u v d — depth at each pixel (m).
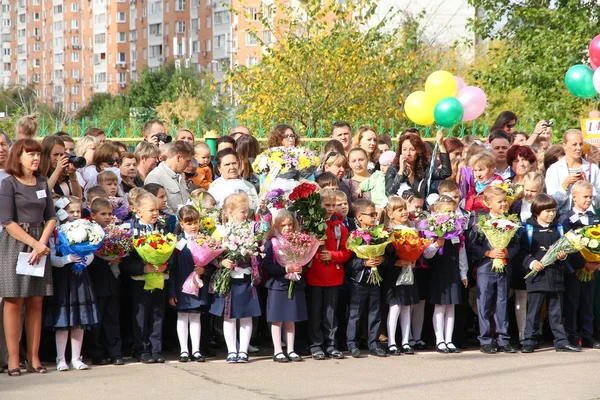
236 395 7.43
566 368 8.66
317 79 20.14
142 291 8.90
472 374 8.34
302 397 7.37
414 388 7.72
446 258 9.55
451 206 9.53
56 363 8.84
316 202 8.91
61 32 99.75
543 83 20.58
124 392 7.54
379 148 11.78
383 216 9.80
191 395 7.43
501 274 9.65
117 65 89.19
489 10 23.00
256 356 9.38
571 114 19.97
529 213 10.07
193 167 10.55
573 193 10.04
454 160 10.99
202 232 9.02
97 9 92.81
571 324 9.93
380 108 20.86
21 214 8.22
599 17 21.09
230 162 9.73
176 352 9.63
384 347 9.76
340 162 10.20
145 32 83.56
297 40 21.00
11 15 111.88
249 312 8.93
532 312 9.70
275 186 9.59
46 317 8.48
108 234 8.57
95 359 8.84
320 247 9.20
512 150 10.72
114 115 46.41
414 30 24.12
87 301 8.51
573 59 20.09
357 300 9.36
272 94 20.00
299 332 9.54
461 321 9.91
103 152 10.07
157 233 8.70
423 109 10.75
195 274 8.89
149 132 11.67
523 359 9.17
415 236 9.18
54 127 14.23
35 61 106.69
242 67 20.64
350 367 8.70
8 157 8.55
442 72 10.72
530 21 22.30
